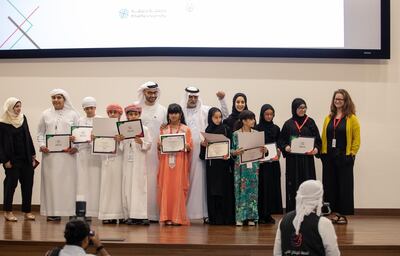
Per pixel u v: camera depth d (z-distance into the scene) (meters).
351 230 6.66
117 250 5.62
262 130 7.15
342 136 7.08
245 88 8.62
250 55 8.42
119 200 7.09
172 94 8.68
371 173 8.61
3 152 7.09
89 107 7.28
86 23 8.58
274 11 8.42
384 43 8.41
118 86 8.73
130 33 8.52
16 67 8.85
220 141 6.78
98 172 7.25
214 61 8.64
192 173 7.25
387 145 8.62
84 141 7.04
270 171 7.12
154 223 7.15
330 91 8.61
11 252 5.72
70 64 8.77
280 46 8.42
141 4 8.52
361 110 8.62
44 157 7.28
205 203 7.25
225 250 5.55
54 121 7.29
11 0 8.68
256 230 6.51
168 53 8.46
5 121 7.17
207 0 8.45
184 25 8.47
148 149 7.00
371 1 8.41
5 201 7.23
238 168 6.93
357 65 8.62
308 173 7.03
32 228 6.57
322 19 8.41
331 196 7.17
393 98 8.62
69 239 3.82
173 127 7.08
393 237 6.09
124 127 6.79
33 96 8.84
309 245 3.82
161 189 7.04
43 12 8.64
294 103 7.18
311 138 6.89
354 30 8.41
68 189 7.23
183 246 5.57
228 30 8.44
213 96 8.65
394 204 8.60
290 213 3.99
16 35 8.68
